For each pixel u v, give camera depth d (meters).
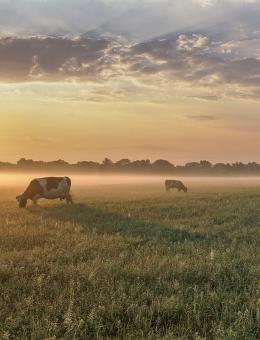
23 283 8.90
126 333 6.59
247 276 9.62
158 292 8.50
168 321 7.10
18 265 10.53
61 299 7.80
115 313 7.28
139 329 6.64
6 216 22.28
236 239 14.73
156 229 17.11
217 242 14.35
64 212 24.34
